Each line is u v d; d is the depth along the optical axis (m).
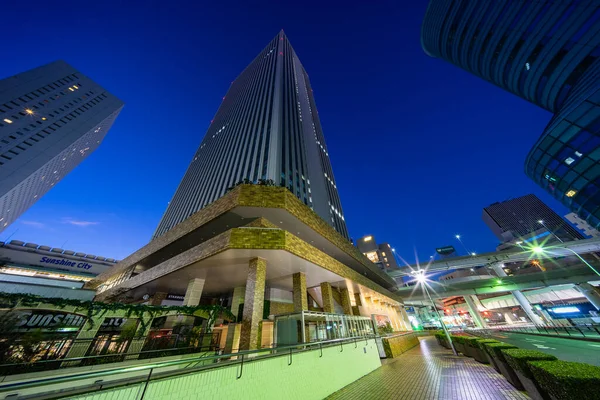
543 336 25.66
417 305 72.19
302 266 19.97
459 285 57.38
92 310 12.90
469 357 15.69
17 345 10.16
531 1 34.97
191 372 5.80
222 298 30.45
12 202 49.72
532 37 35.88
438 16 55.69
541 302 58.59
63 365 10.96
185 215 48.62
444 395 8.47
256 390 7.00
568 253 57.88
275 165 34.78
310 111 77.75
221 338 19.53
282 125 46.28
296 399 8.15
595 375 4.46
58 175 65.25
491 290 54.81
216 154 55.78
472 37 47.56
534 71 37.16
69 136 59.28
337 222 51.97
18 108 54.78
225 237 16.88
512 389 8.20
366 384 11.02
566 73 32.47
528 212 132.88
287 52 87.00
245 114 58.38
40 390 9.12
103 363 11.82
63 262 50.59
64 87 67.38
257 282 16.69
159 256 28.59
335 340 11.50
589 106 27.25
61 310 12.09
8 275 20.97
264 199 19.62
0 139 48.44
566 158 30.67
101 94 75.62
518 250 64.06
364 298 33.59
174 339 15.15
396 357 18.67
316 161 56.44
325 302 23.77
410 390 9.45
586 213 29.98
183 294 30.02
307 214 23.23
